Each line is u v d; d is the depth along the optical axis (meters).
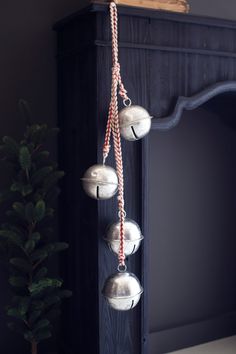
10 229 1.77
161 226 2.37
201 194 2.48
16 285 1.76
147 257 1.86
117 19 1.73
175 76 1.86
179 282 2.45
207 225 2.51
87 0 2.10
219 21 1.91
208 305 2.55
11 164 1.81
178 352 2.41
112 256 1.81
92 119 1.77
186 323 2.48
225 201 2.56
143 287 1.86
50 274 2.11
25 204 1.79
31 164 1.76
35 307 1.75
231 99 2.41
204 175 2.48
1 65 1.96
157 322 2.40
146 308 1.88
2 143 1.98
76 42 1.86
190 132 2.41
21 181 1.76
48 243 1.88
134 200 1.83
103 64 1.72
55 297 1.80
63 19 1.89
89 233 1.85
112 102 1.61
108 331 1.83
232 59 1.99
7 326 2.02
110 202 1.79
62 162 2.06
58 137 2.08
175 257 2.43
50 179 1.77
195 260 2.49
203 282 2.53
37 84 2.03
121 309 1.63
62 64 2.01
